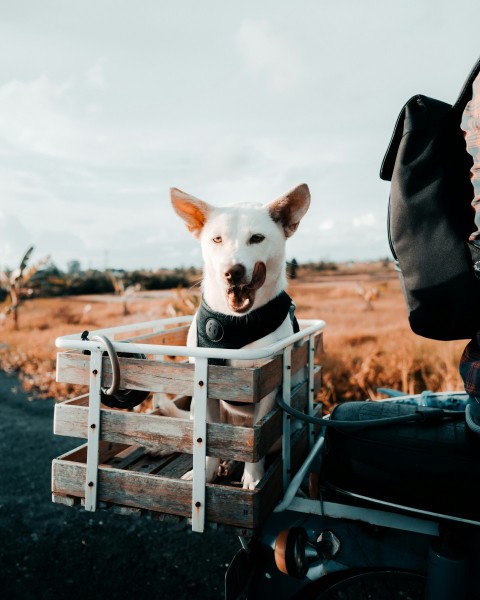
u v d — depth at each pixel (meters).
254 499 1.29
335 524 1.43
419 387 4.93
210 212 2.04
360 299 12.23
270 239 1.94
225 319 1.83
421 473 1.23
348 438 1.33
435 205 1.26
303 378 1.92
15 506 3.00
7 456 3.83
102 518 2.89
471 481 1.19
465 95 1.24
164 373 1.41
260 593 1.44
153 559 2.45
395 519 1.34
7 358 8.12
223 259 1.81
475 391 1.22
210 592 2.18
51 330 10.73
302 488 1.76
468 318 1.24
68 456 1.57
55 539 2.63
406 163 1.31
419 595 1.38
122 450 1.92
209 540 2.66
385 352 6.12
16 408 5.35
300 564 1.30
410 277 1.29
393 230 1.33
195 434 1.35
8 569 2.33
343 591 1.44
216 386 1.34
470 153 1.17
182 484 1.38
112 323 11.17
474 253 1.23
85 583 2.24
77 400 1.64
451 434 1.28
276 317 1.86
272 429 1.45
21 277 12.53
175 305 7.78
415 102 1.36
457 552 1.21
